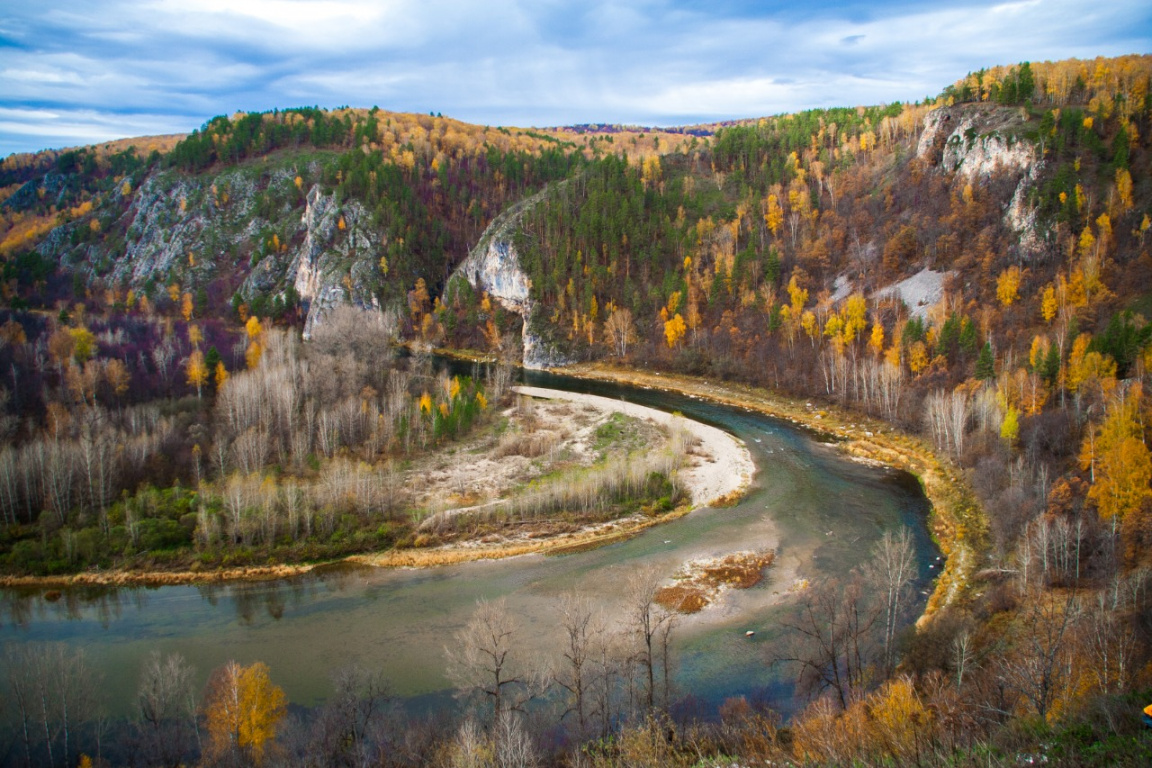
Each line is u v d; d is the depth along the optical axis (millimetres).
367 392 122000
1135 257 117062
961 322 118438
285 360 129500
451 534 79562
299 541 76688
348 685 47000
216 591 69062
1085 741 28531
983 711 36312
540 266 194125
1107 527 60625
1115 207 125562
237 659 56938
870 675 47031
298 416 109188
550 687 49719
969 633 49438
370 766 39344
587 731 42625
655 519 83688
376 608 64812
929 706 38562
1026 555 61688
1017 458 84750
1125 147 137250
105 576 71562
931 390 111750
